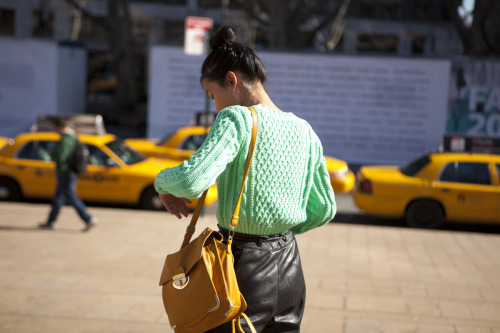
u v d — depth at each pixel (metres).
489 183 9.62
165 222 9.25
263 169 2.12
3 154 10.74
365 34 45.22
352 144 19.23
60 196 8.33
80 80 27.80
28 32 44.31
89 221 8.36
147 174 10.41
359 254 7.47
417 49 45.41
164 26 45.16
